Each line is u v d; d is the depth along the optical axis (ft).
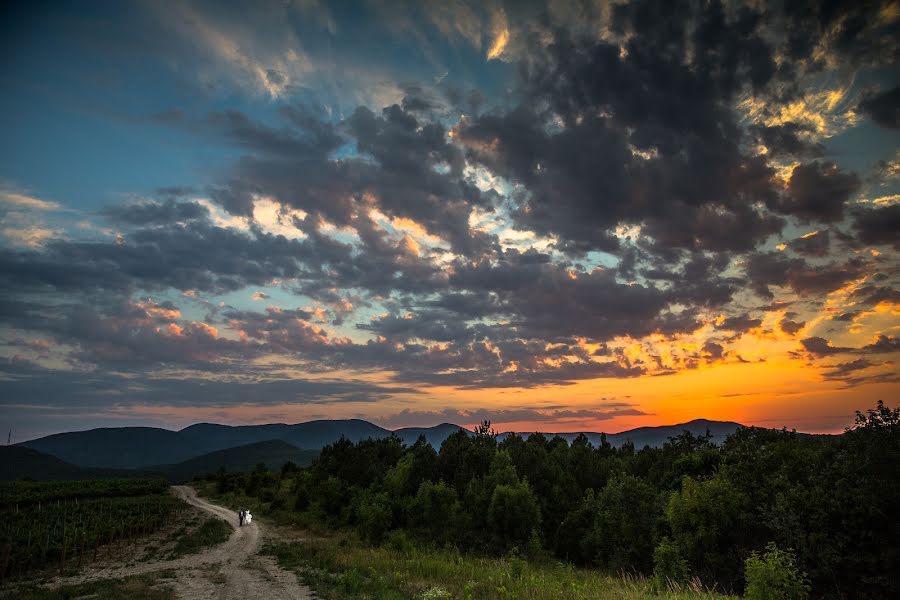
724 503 83.87
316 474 203.92
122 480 382.22
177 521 180.14
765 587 46.75
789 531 71.56
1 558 95.71
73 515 172.35
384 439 221.46
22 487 301.02
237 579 76.43
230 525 163.22
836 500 69.00
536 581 62.44
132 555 113.29
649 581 67.00
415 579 70.44
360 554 96.63
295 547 112.47
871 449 70.44
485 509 131.75
